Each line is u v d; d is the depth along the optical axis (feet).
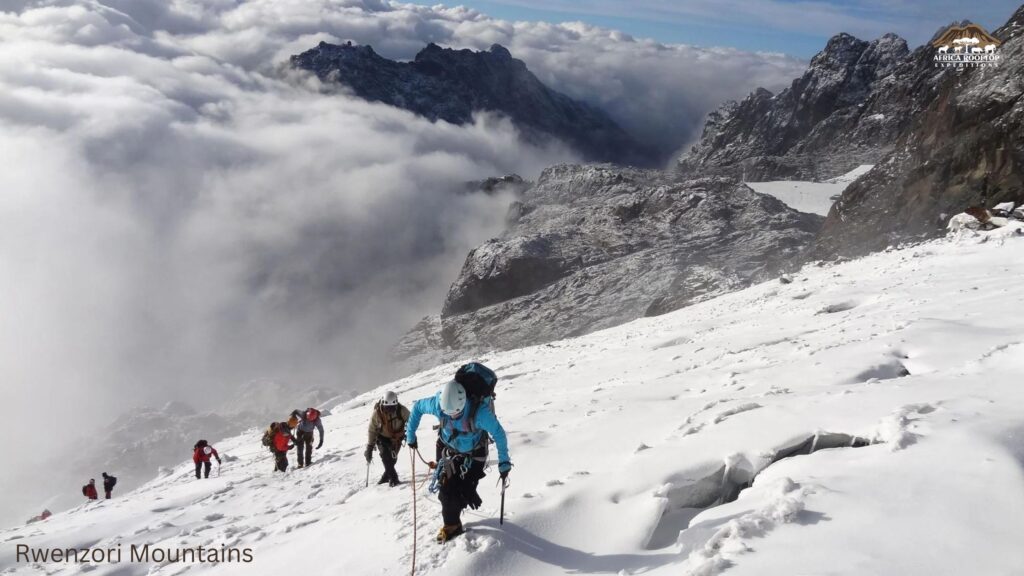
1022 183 112.68
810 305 64.28
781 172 544.21
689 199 481.87
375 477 34.91
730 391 32.04
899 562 13.67
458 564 17.70
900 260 82.23
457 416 19.25
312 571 20.07
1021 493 15.20
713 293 166.20
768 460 20.48
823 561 14.07
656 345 69.77
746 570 14.28
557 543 18.70
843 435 20.45
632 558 17.34
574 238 515.91
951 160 126.31
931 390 23.20
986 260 66.49
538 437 29.30
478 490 23.35
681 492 20.30
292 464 50.70
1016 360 25.44
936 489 15.98
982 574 13.04
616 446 25.21
